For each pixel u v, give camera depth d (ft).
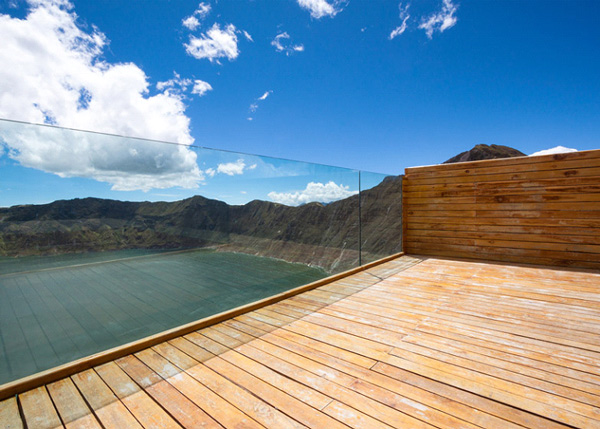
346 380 4.57
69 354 5.20
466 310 7.52
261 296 8.64
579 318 6.89
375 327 6.57
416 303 8.10
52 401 4.13
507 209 12.82
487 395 4.17
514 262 12.70
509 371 4.79
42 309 4.94
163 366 5.04
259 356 5.35
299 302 8.31
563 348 5.53
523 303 7.95
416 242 15.26
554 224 11.87
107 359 5.20
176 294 6.82
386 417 3.73
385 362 5.10
